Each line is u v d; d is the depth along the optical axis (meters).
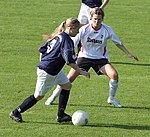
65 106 30.20
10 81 38.97
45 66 29.19
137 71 43.22
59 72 29.69
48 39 29.84
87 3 47.69
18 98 34.97
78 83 38.91
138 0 78.88
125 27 60.69
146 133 28.98
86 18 47.97
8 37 53.56
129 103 34.62
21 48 49.47
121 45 34.12
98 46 34.06
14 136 28.09
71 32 29.12
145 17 66.88
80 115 29.84
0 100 34.44
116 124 30.34
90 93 36.53
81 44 34.34
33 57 46.56
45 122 30.36
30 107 30.16
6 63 44.22
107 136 28.31
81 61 34.22
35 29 57.81
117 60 46.72
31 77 40.34
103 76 41.03
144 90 37.66
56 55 29.08
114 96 33.97
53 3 73.69
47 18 63.91
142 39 55.22
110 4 74.44
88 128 29.50
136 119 31.39
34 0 75.44
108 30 34.06
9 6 70.50
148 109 33.47
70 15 66.12
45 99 34.97
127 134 28.72
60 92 30.44
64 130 29.05
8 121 30.30
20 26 59.00
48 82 29.56
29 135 28.23
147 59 47.41
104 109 33.16
